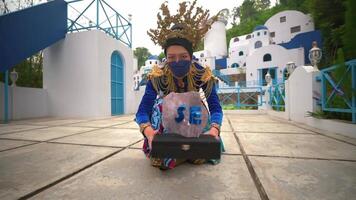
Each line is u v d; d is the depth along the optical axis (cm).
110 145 254
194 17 203
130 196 120
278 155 203
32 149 235
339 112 357
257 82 2342
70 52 772
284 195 119
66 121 580
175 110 137
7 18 565
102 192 125
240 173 155
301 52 2177
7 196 121
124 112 929
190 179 144
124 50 924
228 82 2538
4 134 342
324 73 371
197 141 122
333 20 1520
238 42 3316
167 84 161
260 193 123
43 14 675
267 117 673
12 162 186
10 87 664
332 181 138
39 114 756
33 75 929
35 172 160
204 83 160
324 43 1571
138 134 337
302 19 2611
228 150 223
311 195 119
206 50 3409
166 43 151
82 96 757
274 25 2811
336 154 205
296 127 407
